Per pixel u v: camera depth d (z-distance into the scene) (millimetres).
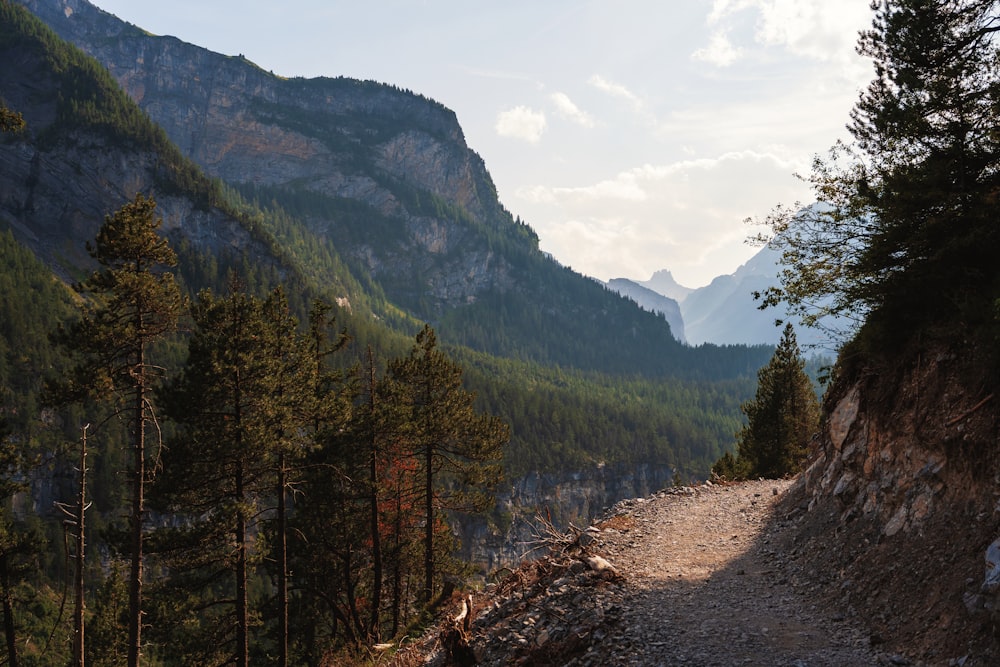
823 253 18672
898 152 16609
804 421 48938
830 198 18453
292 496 30031
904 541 13758
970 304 13867
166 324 22656
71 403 21750
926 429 14555
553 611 14852
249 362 23438
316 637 33375
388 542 33719
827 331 20578
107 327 21266
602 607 14383
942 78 15531
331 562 31625
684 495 27609
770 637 12477
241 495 24453
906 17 15969
